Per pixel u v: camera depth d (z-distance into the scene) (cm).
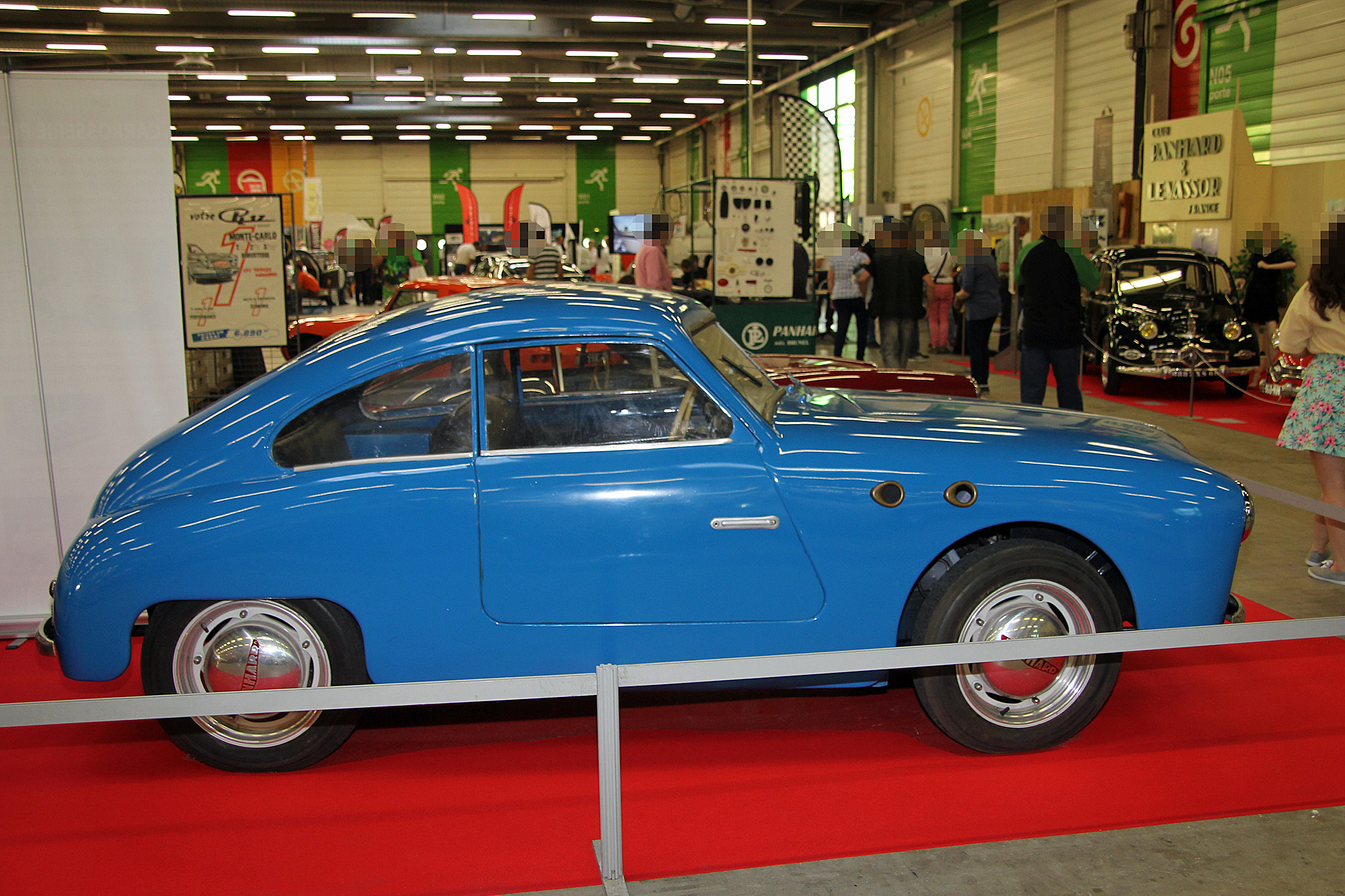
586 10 1958
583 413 308
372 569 299
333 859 268
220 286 561
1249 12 1305
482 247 2389
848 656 243
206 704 233
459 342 308
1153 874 253
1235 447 821
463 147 4050
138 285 448
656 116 3422
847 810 289
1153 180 1360
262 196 557
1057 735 322
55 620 308
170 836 283
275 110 3200
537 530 300
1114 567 332
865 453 309
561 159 4109
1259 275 1111
